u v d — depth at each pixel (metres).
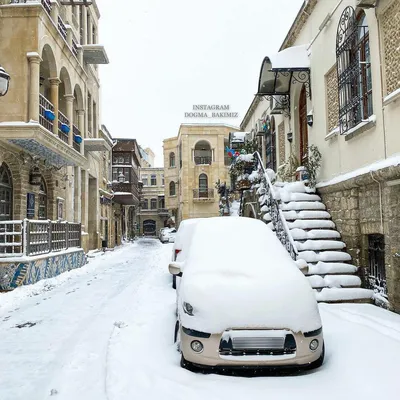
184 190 41.47
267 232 5.84
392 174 6.45
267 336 4.02
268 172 11.12
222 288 4.40
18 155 12.13
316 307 4.45
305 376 4.06
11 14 11.11
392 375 3.90
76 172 18.64
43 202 14.84
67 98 14.90
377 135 7.25
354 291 7.24
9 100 10.88
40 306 7.96
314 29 10.73
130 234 50.12
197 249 5.45
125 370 4.25
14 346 5.41
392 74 6.81
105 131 26.31
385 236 6.88
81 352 5.03
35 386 4.11
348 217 8.29
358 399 3.49
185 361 4.26
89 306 7.91
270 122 16.36
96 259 18.11
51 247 12.17
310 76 10.73
